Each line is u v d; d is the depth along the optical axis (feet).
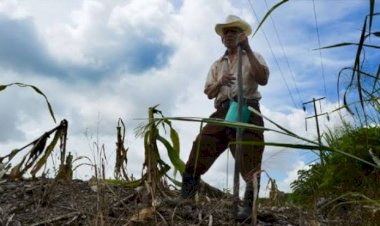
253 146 10.55
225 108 11.29
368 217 8.55
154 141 11.43
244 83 11.05
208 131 11.26
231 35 11.11
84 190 11.41
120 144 12.18
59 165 12.13
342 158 11.30
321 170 11.44
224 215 10.21
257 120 10.86
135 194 11.04
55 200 10.75
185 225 9.64
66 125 12.34
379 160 4.16
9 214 10.08
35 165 12.28
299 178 14.03
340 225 8.97
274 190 12.70
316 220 8.88
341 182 11.10
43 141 12.27
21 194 11.18
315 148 3.90
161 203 10.89
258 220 10.55
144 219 9.61
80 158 11.45
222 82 10.90
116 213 9.82
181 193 11.47
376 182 11.02
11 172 12.35
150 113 11.69
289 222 10.77
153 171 11.20
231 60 11.49
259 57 11.27
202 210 10.50
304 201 12.89
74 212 9.94
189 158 11.48
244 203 10.10
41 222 9.53
